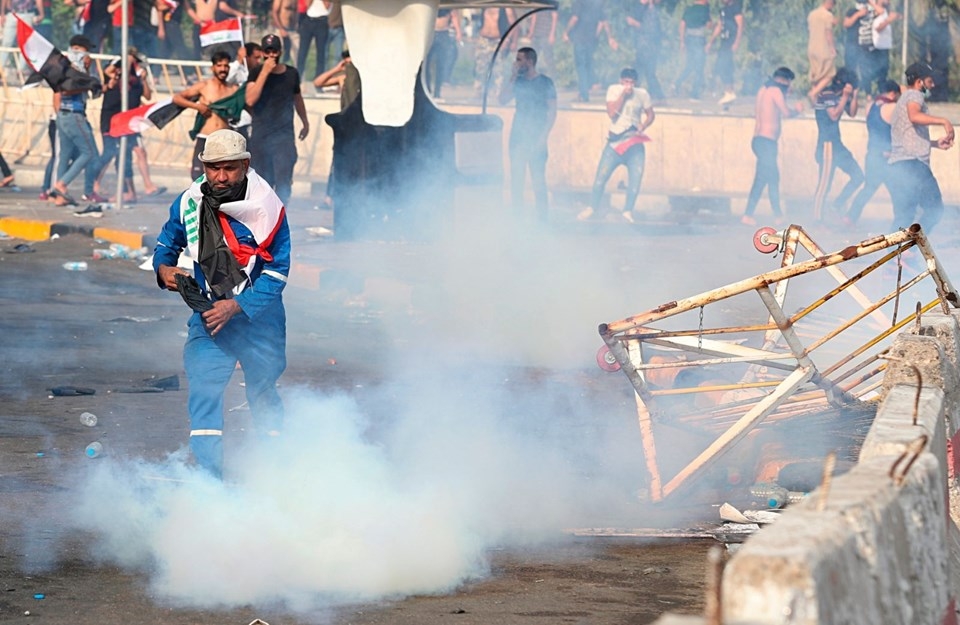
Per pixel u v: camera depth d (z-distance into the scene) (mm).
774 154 52719
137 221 48594
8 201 55188
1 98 69000
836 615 6676
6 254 42969
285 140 45000
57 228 47188
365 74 42719
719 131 62906
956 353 15258
